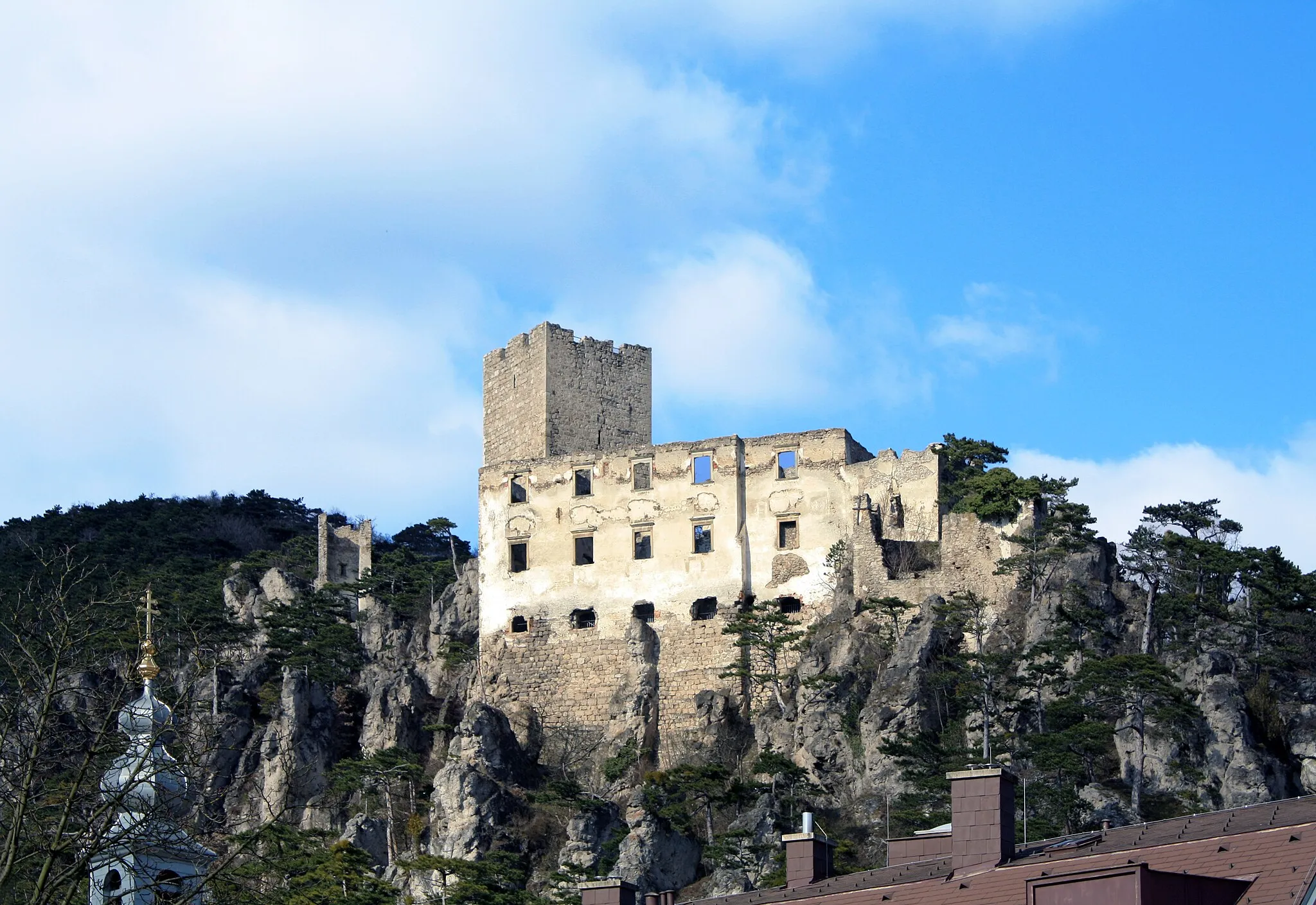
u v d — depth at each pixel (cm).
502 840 13000
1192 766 11919
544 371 16000
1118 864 5672
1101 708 12350
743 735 13938
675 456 14938
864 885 6600
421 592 16638
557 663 14788
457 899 11738
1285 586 13825
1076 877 5284
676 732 14212
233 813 11406
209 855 6169
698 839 12512
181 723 6316
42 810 5756
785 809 12538
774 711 13775
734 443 14812
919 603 13825
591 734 14462
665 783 12938
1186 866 5509
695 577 14612
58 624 6031
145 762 5941
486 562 15288
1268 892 5103
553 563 15062
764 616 13988
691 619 14525
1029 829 10688
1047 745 12000
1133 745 12025
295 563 19962
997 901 5662
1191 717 12081
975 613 13475
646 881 11994
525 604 15050
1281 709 12619
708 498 14762
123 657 7212
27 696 5816
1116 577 13825
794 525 14562
